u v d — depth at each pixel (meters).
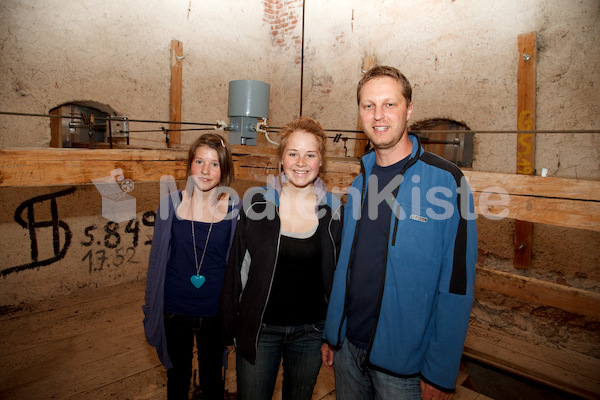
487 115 3.18
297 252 1.38
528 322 3.18
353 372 1.34
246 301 1.40
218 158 1.57
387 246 1.21
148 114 3.93
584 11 2.67
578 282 2.87
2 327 2.96
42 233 3.42
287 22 4.80
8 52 3.04
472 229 1.14
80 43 3.41
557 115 2.84
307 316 1.42
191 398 2.12
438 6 3.43
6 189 3.20
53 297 3.53
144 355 2.67
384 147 1.24
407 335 1.17
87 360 2.57
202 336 1.59
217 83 4.45
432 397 1.15
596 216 1.36
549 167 2.90
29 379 2.34
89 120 2.66
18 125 3.15
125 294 3.69
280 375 2.54
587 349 2.89
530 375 2.67
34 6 3.13
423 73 3.57
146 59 3.85
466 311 1.12
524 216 1.52
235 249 1.44
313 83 4.54
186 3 4.08
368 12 3.96
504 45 3.05
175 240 1.58
